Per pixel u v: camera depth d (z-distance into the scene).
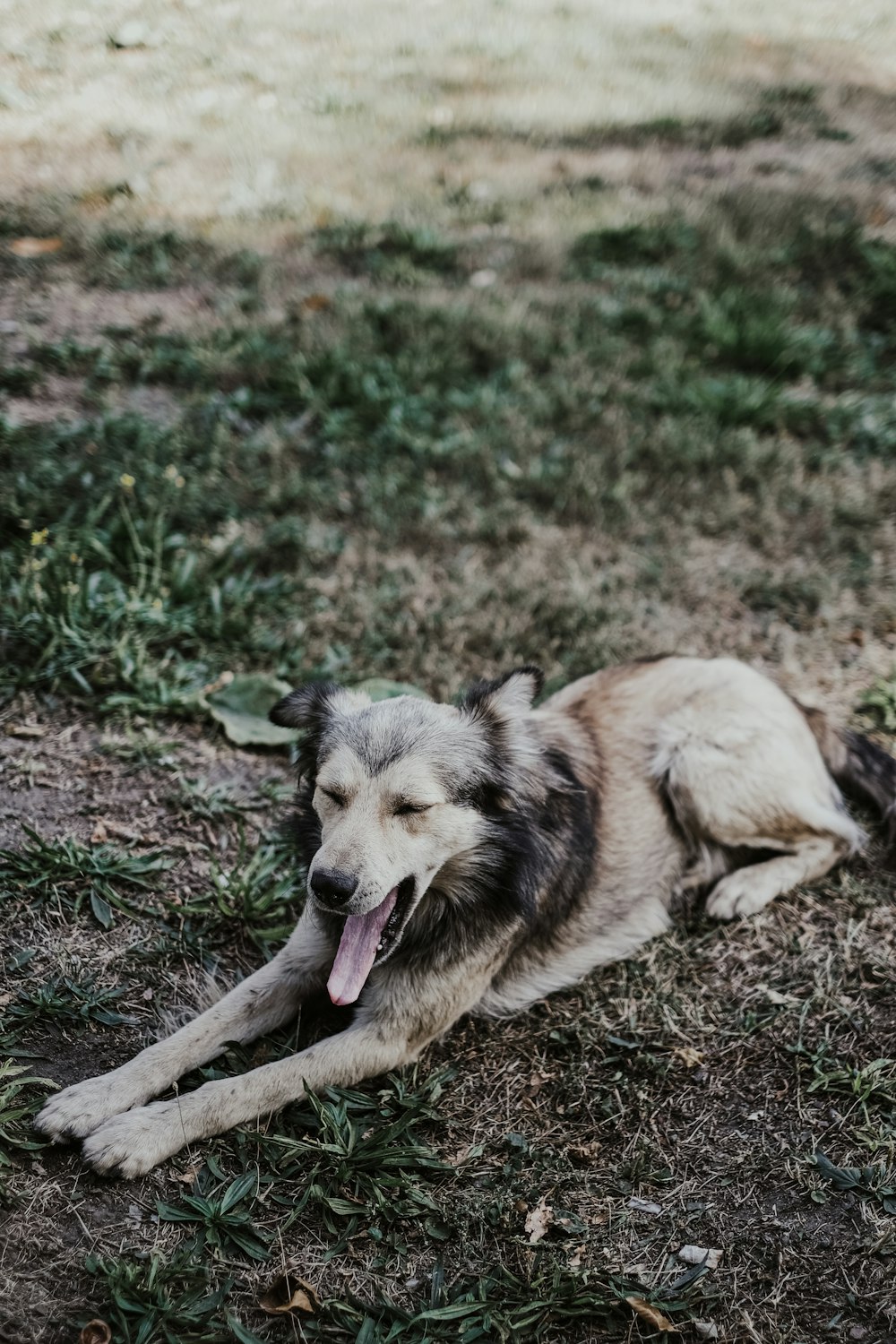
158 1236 2.82
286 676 4.89
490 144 10.48
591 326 7.78
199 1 12.88
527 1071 3.42
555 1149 3.16
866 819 4.47
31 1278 2.66
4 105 10.26
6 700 4.53
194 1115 3.04
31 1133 2.99
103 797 4.17
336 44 12.37
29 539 5.21
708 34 13.69
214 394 6.71
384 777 3.14
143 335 7.19
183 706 4.58
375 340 7.27
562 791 3.62
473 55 12.41
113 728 4.49
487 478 6.33
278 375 6.80
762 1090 3.32
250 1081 3.14
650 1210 2.98
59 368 6.82
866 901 4.00
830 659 5.31
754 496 6.37
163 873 3.91
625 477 6.39
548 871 3.55
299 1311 2.68
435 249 8.57
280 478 6.07
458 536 5.90
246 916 3.74
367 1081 3.35
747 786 4.02
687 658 4.41
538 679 3.55
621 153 10.50
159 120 10.25
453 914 3.43
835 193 9.77
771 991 3.64
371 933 3.17
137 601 4.90
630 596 5.62
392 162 9.96
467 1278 2.81
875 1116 3.21
